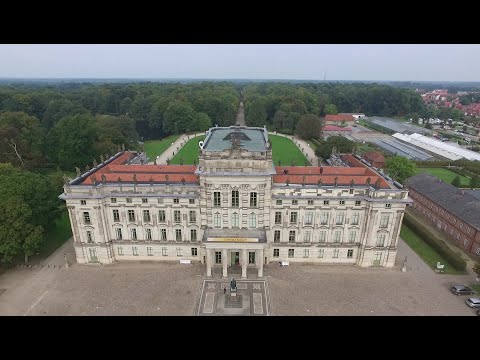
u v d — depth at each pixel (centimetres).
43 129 15975
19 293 7375
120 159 10338
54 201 8969
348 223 8194
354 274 8156
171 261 8631
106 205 8112
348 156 10944
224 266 7900
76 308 6944
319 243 8369
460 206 9825
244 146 8038
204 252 8394
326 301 7219
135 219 8256
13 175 8456
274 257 8594
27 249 7900
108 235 8338
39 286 7619
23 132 14225
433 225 10762
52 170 14962
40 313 6788
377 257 8381
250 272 8181
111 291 7488
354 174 8631
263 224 8112
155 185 7969
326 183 8206
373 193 7794
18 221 7694
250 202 7931
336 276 8075
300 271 8262
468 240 9219
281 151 18662
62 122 14488
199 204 8050
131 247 8538
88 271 8206
